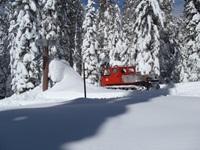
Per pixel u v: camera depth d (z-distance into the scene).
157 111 7.61
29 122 6.75
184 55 41.00
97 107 8.58
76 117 7.17
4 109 9.61
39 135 5.72
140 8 30.45
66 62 30.59
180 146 4.86
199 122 6.38
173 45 39.78
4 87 46.75
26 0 29.78
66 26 34.59
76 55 46.25
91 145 5.10
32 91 26.25
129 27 37.56
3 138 5.55
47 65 25.72
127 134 5.70
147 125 6.33
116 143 5.18
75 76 28.36
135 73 28.30
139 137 5.48
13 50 34.31
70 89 24.91
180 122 6.46
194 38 36.59
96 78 39.41
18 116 7.52
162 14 29.50
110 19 42.88
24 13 30.22
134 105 8.70
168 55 38.09
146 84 26.42
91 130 6.04
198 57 36.19
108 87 27.94
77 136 5.64
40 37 30.23
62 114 7.61
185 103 8.98
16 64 30.81
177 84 26.06
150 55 30.17
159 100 10.09
